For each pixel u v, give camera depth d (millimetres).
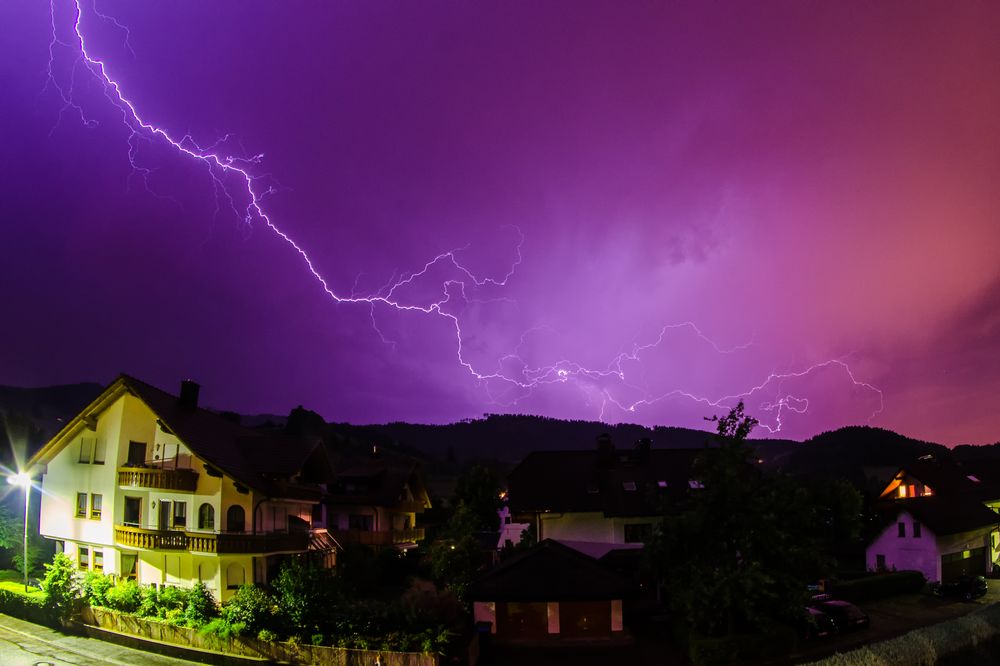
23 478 35688
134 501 33719
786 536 27453
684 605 27703
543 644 30359
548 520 41938
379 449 55781
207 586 31750
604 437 46562
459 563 36531
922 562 41844
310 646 26141
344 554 41500
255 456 34094
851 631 31266
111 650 27578
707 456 30000
